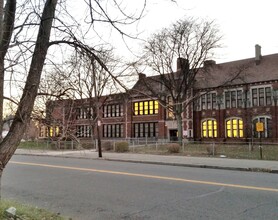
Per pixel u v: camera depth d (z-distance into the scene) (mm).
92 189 10633
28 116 5098
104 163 19922
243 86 43344
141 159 21750
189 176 13383
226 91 44938
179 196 9258
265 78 41656
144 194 9641
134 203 8523
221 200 8633
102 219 7121
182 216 7164
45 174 14492
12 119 5543
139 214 7434
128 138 47594
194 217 7055
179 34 38438
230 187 10562
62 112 6133
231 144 31688
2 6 4750
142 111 51031
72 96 6250
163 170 15727
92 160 22531
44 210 7293
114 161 21719
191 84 41812
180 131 39062
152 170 15711
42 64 5258
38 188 11031
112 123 54312
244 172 15305
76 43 5730
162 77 39531
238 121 43562
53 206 8414
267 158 21500
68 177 13445
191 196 9227
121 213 7566
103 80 15297
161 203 8438
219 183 11406
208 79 46156
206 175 13750
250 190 10000
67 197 9484
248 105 42719
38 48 5215
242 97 43375
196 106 47406
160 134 48469
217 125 45219
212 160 20484
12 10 5137
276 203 8219
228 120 44531
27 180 12797
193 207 7934
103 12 5566
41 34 5277
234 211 7484
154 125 49625
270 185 10961
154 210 7754
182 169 16312
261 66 44094
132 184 11430
